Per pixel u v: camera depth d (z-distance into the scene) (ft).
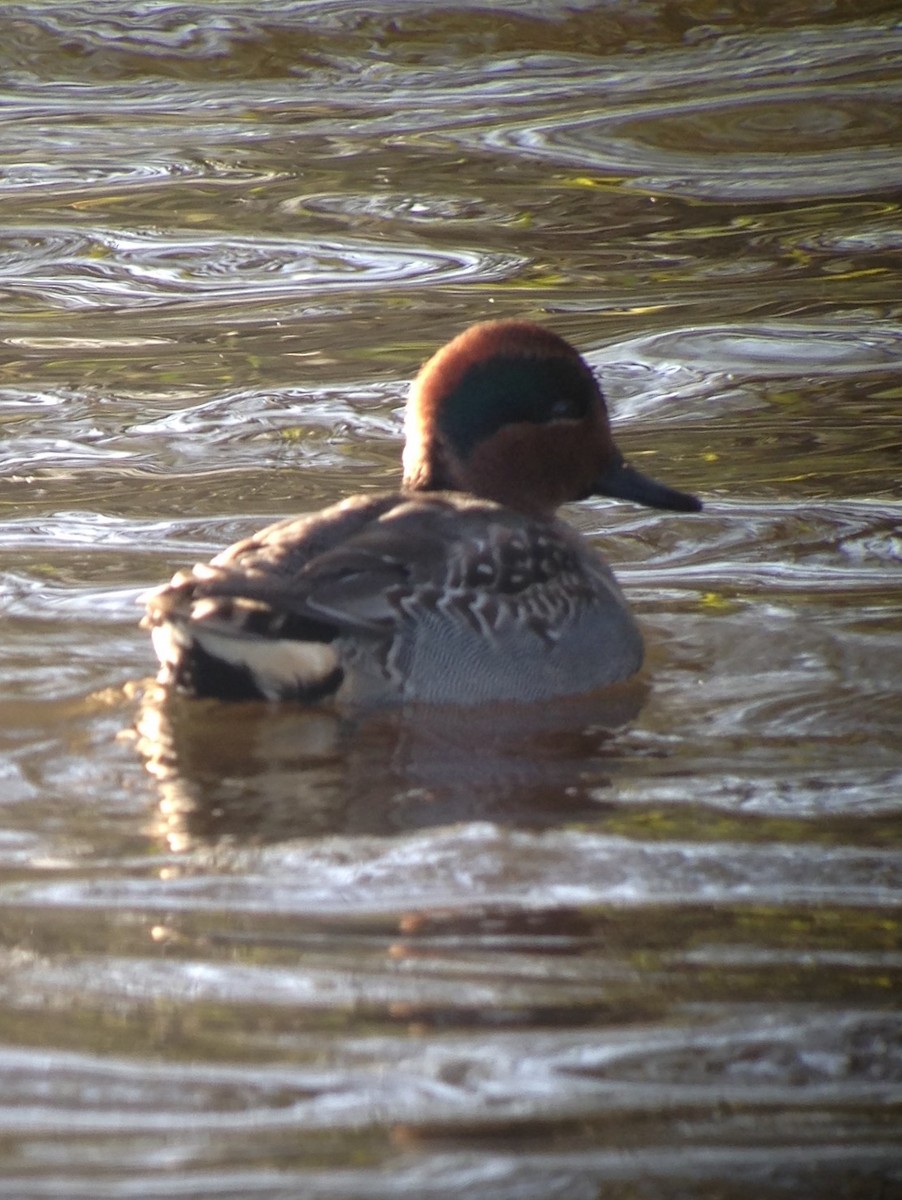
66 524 45.73
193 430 52.75
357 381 56.65
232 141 83.15
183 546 44.39
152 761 32.35
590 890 27.17
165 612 33.32
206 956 25.09
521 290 65.46
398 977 24.50
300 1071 22.24
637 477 41.06
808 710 34.94
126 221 73.36
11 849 28.71
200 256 69.31
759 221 73.00
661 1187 20.03
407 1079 22.07
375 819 29.86
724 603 41.04
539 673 35.06
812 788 31.22
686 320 62.03
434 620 34.24
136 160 80.89
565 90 88.53
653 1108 21.57
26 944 25.44
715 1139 20.98
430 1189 19.99
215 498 47.67
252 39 92.89
